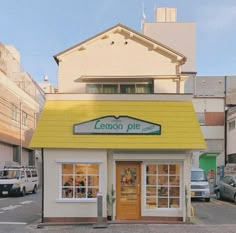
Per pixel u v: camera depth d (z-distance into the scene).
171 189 15.08
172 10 42.38
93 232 12.77
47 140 14.77
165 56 20.55
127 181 15.12
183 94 15.45
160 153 14.98
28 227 14.29
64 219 14.76
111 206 14.86
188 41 40.94
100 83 20.08
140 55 20.55
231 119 35.97
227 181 25.83
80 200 14.77
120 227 13.66
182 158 14.96
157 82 20.00
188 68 40.81
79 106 15.34
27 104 44.44
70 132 14.92
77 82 20.17
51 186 14.87
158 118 15.08
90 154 14.94
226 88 44.75
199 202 25.22
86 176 14.97
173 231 12.94
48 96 15.48
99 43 20.56
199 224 14.60
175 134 14.84
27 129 44.44
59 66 20.28
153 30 40.97
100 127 14.94
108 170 15.05
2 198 28.34
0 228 14.09
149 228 13.47
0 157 35.53
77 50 20.41
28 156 46.16
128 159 14.97
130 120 14.95
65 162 14.90
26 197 29.47
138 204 15.05
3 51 41.19
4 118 35.69
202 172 26.81
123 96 15.45
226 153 37.16
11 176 29.92
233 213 18.59
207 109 37.94
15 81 43.72
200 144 14.68
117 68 20.45
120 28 20.45
